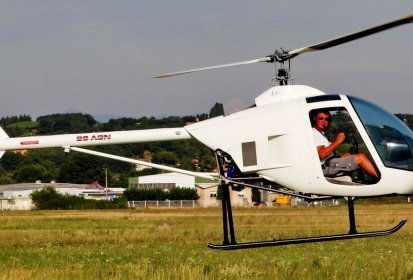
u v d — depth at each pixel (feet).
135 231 147.43
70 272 72.38
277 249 103.65
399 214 217.77
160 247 109.91
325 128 62.28
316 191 62.34
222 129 64.80
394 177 61.00
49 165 647.15
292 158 62.28
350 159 61.57
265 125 63.21
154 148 619.26
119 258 92.94
